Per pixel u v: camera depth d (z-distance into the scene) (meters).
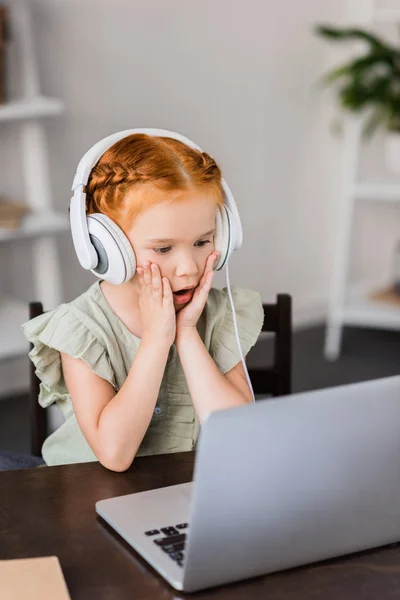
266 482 0.82
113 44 3.18
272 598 0.83
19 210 2.70
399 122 3.57
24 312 2.97
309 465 0.84
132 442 1.12
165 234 1.11
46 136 3.10
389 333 3.96
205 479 0.79
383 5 3.81
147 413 1.14
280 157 3.80
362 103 3.34
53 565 0.84
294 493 0.84
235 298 1.37
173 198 1.09
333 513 0.88
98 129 3.23
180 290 1.19
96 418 1.19
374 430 0.86
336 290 3.65
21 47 2.88
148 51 3.27
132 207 1.10
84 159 1.14
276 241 3.90
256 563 0.85
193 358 1.19
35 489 1.05
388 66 3.33
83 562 0.88
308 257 4.06
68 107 3.13
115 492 1.04
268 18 3.57
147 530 0.93
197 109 3.47
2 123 2.97
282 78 3.70
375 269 4.22
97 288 1.29
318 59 3.79
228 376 1.31
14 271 3.17
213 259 1.18
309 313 4.11
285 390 1.51
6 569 0.83
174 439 1.29
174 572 0.85
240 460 0.80
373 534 0.92
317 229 4.05
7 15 2.75
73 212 1.13
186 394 1.29
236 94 3.57
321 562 0.90
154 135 1.18
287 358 1.50
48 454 1.32
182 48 3.36
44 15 2.99
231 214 1.18
